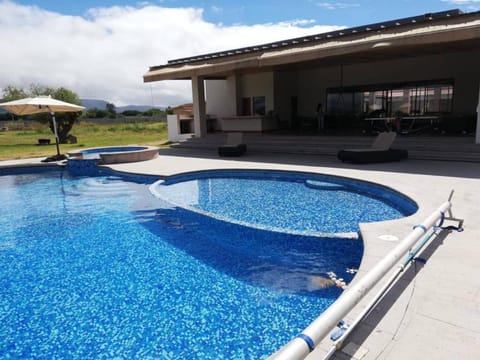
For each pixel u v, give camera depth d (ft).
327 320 7.30
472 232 16.34
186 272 17.06
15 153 62.59
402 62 61.57
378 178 30.50
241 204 27.96
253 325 12.71
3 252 19.95
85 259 18.83
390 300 10.53
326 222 22.98
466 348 8.39
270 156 48.93
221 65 54.13
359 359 8.03
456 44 45.09
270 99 72.18
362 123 67.41
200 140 63.62
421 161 39.29
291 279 16.14
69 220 25.67
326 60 58.90
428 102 60.03
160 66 67.26
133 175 40.06
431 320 9.53
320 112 64.85
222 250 19.67
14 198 33.06
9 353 11.59
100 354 11.41
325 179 33.88
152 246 20.43
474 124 51.62
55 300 14.79
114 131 128.88
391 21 52.24
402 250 10.94
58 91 96.17
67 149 69.15
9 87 121.60
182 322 12.98
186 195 31.60
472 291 11.04
